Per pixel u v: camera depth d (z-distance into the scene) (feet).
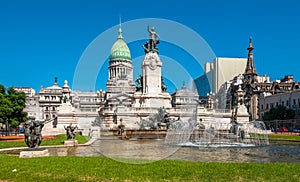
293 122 326.44
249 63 519.19
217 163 67.46
